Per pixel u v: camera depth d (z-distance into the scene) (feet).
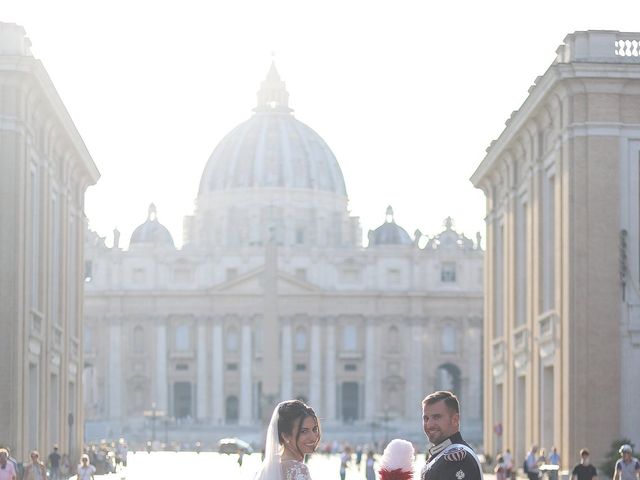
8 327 212.02
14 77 213.25
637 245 220.84
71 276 293.43
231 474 350.64
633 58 221.25
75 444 298.35
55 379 263.49
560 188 226.79
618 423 219.00
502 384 290.97
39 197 239.50
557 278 228.63
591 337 219.61
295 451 54.85
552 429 241.55
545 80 225.56
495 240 302.86
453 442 57.06
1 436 210.59
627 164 220.84
